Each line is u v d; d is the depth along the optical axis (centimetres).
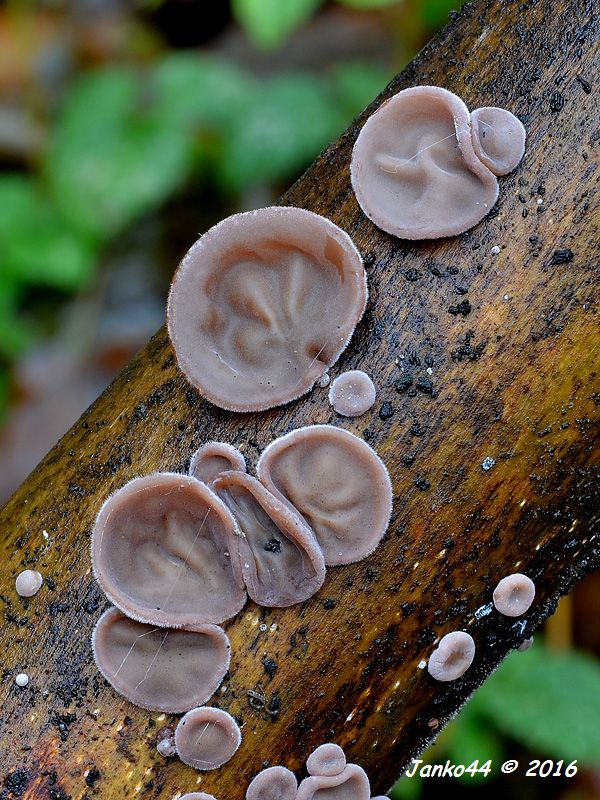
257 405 24
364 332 24
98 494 25
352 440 24
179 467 25
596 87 24
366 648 24
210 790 24
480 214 24
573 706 31
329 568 24
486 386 24
